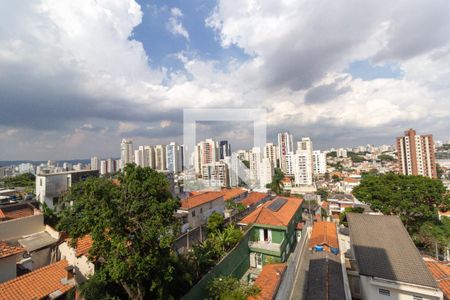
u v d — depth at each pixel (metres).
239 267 17.47
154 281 10.20
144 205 10.36
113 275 8.65
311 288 14.85
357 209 39.28
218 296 12.06
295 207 27.05
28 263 15.15
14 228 15.84
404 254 14.98
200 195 29.27
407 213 26.31
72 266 11.99
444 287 13.48
